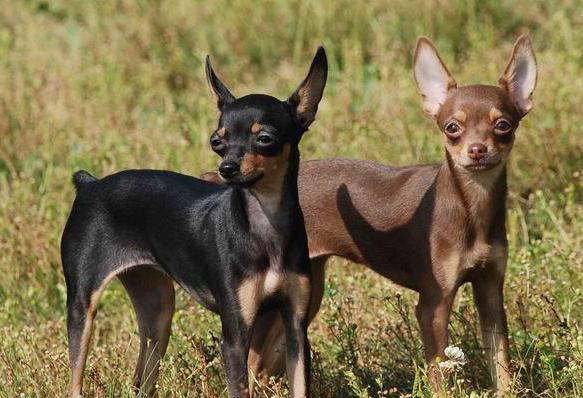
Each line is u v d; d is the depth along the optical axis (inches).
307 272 396.5
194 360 446.9
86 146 666.8
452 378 423.5
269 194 386.6
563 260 489.4
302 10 829.8
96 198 438.3
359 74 759.7
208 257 399.9
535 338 432.5
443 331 425.4
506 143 414.9
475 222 419.5
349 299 481.4
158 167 629.3
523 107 428.5
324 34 826.2
